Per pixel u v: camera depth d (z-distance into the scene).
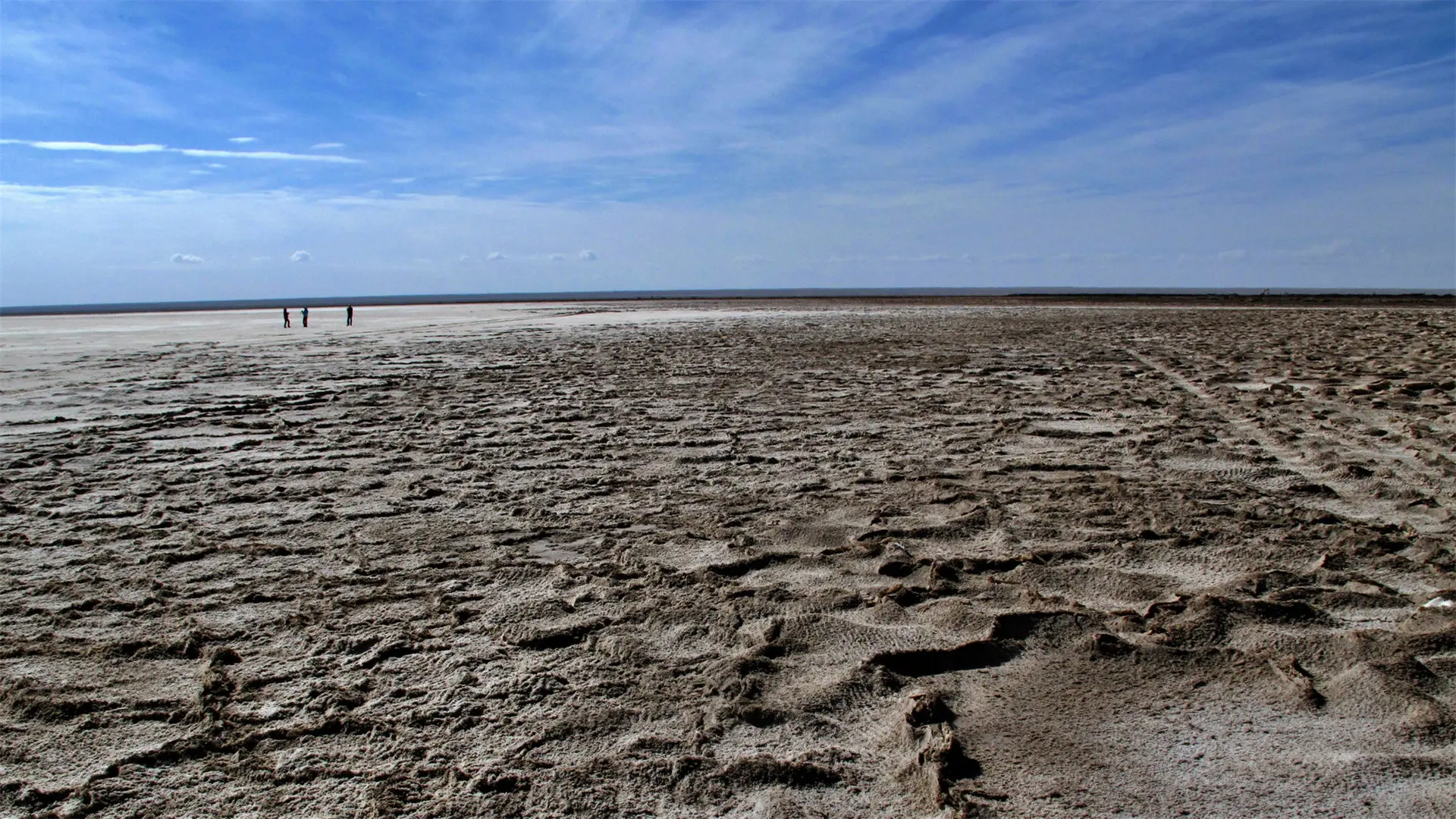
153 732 3.09
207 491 6.62
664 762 2.80
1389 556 4.53
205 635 3.88
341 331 31.52
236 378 14.88
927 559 4.64
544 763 2.83
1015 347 19.16
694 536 5.25
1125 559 4.67
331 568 4.80
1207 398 10.62
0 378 15.13
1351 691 3.11
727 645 3.69
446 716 3.15
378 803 2.62
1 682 3.46
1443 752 2.72
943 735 2.85
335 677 3.47
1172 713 3.05
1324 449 7.33
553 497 6.31
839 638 3.70
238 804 2.66
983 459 7.30
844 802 2.59
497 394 12.30
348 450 8.20
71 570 4.85
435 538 5.32
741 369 15.14
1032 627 3.72
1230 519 5.32
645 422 9.56
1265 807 2.50
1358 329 23.58
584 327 32.16
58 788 2.76
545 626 3.90
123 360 18.86
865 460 7.33
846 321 33.94
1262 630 3.65
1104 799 2.56
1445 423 8.38
